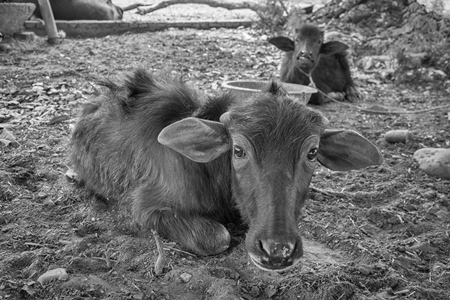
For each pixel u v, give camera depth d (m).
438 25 4.65
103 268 1.62
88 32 4.54
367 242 1.78
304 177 1.50
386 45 4.50
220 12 6.13
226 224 1.80
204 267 1.61
